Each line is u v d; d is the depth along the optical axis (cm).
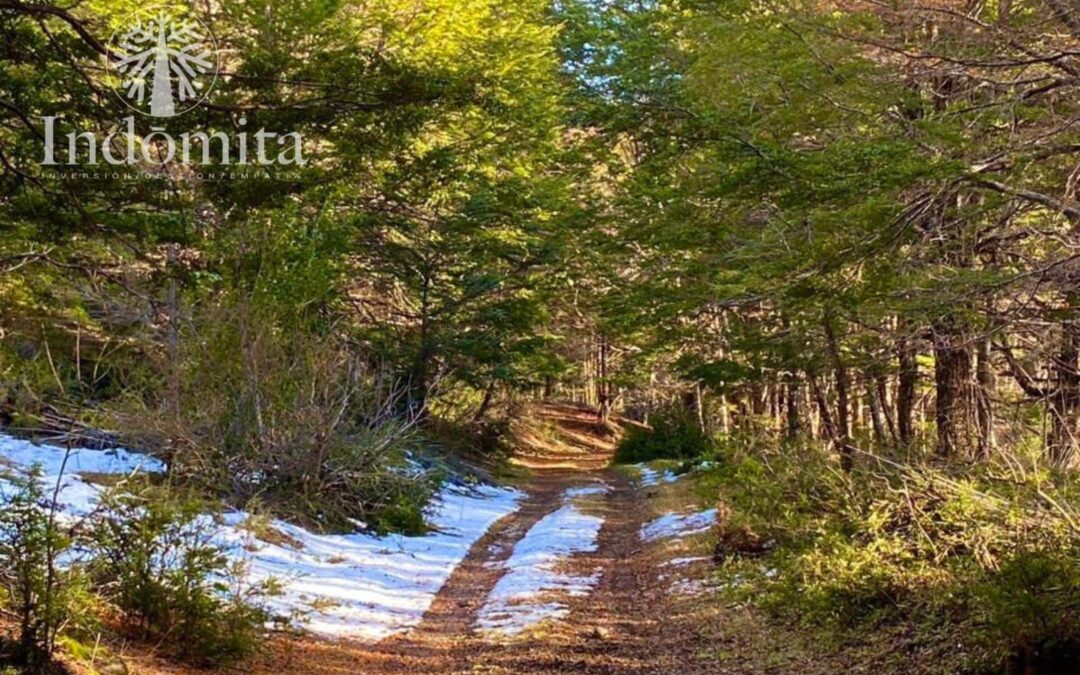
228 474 1246
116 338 1216
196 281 856
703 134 1133
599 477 2927
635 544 1484
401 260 2345
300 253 1383
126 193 712
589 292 2575
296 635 759
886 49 944
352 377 1458
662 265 1600
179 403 1195
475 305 2497
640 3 1902
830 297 948
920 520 765
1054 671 544
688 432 3231
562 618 911
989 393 1281
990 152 904
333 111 689
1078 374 1064
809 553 838
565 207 2122
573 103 1814
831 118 976
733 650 777
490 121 1675
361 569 1119
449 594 1084
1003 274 914
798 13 998
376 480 1415
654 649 802
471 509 1866
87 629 580
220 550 698
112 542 647
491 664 740
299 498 1298
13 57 627
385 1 1636
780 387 2181
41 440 1152
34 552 527
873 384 1507
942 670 611
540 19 2261
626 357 2694
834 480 941
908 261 958
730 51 1048
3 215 707
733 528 1132
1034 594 557
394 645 824
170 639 649
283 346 1343
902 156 848
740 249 1148
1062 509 656
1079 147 857
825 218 884
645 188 1484
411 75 683
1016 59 887
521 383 2741
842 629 757
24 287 1137
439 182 1175
